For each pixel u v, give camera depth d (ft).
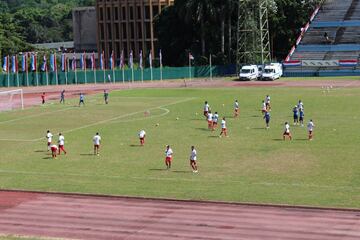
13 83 499.10
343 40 540.52
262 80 483.51
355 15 572.92
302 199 139.44
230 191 149.18
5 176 174.70
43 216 135.85
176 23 590.96
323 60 506.07
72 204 143.64
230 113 291.58
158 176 169.58
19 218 134.92
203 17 548.72
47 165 189.88
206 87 444.14
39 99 398.01
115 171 177.88
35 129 264.93
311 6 600.80
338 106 300.81
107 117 294.87
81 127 265.95
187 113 299.79
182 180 163.53
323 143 208.44
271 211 131.95
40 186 160.56
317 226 121.60
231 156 193.47
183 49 597.52
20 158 202.39
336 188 148.66
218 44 565.94
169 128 254.27
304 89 395.96
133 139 230.68
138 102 357.41
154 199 144.46
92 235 122.72
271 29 589.32
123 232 123.95
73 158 199.52
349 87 397.39
